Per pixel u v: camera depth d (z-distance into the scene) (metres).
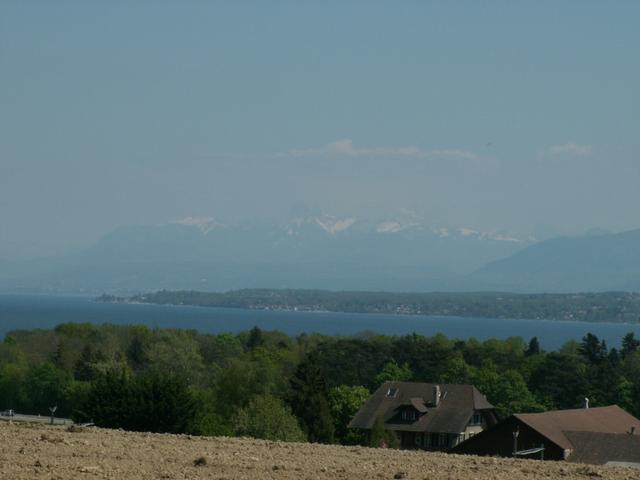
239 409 139.12
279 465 50.19
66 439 58.72
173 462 50.31
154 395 101.75
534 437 101.81
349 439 163.25
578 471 53.62
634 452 96.00
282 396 177.12
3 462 47.59
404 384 168.75
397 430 159.12
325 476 47.69
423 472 50.41
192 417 104.19
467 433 159.38
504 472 52.16
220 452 55.56
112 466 47.72
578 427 108.38
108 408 100.12
